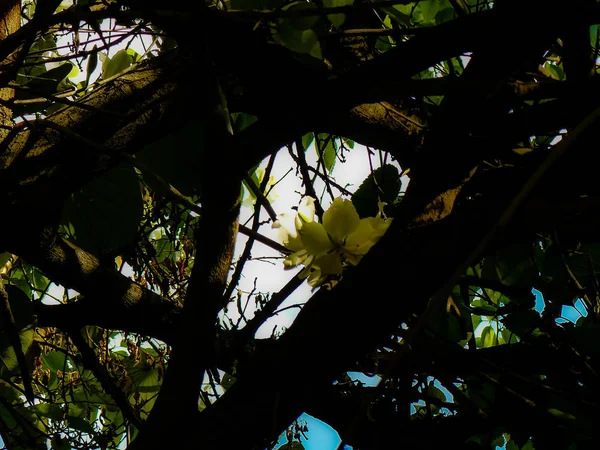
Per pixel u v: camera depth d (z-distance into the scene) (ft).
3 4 5.68
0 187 5.43
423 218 5.04
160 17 4.90
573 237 5.86
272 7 5.03
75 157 5.53
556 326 5.72
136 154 5.90
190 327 4.46
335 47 5.76
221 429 4.82
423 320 4.43
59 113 5.59
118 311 5.87
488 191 5.38
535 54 5.23
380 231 4.90
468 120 5.12
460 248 4.91
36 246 5.59
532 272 5.97
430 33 5.16
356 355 4.91
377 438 5.74
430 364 5.50
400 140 5.71
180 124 5.68
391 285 4.90
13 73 5.12
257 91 5.46
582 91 5.01
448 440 5.77
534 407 5.41
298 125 5.53
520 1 5.09
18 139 5.53
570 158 5.09
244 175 4.79
